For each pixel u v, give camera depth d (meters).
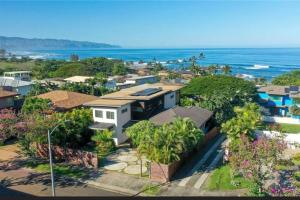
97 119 43.25
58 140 35.66
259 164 23.44
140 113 45.59
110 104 42.09
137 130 37.00
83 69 147.75
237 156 24.61
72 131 37.28
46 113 44.28
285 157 34.12
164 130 31.30
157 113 47.69
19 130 34.12
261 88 71.19
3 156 38.03
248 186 26.61
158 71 176.38
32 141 36.50
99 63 172.62
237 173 29.06
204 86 66.12
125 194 27.58
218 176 30.31
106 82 91.31
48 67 162.75
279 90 68.06
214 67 146.75
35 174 32.50
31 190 28.67
